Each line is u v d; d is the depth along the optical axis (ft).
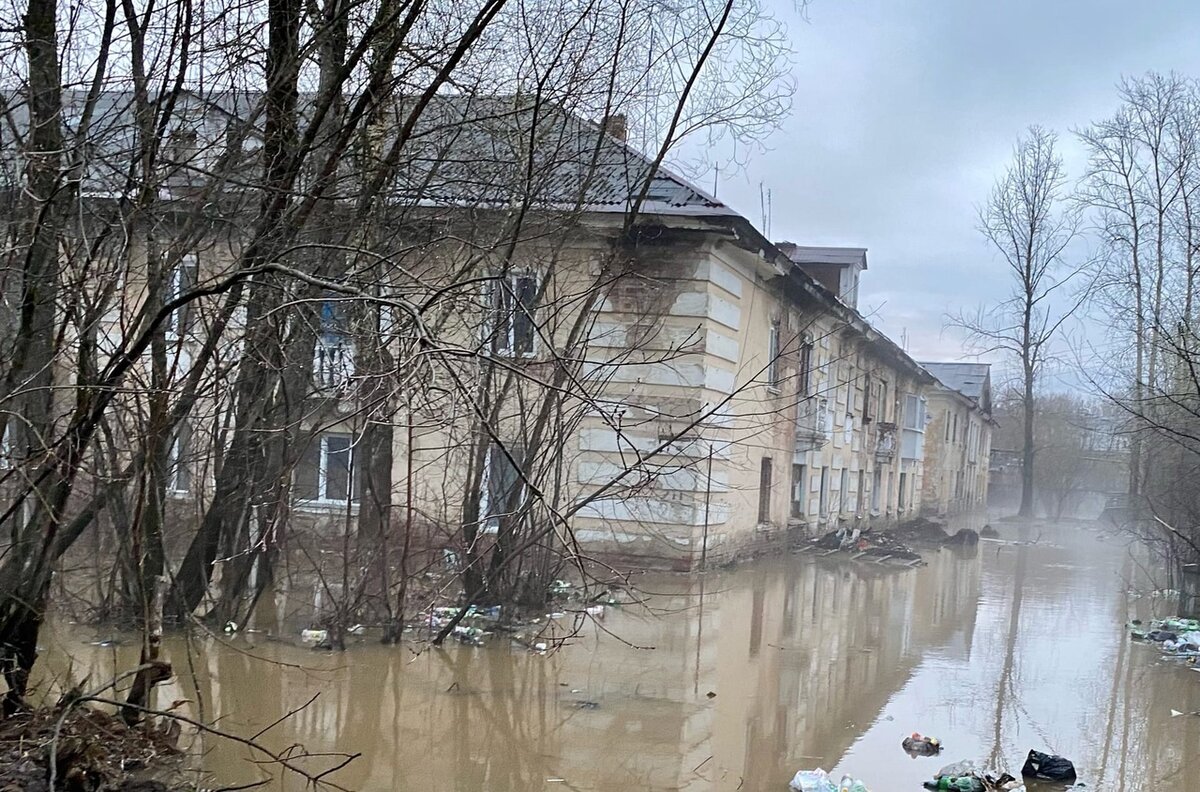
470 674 28.07
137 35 23.21
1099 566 74.23
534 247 38.70
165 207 24.14
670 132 37.65
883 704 27.71
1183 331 45.62
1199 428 54.44
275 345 27.86
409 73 26.35
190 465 34.65
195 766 19.20
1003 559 79.30
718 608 42.96
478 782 19.69
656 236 50.01
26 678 20.16
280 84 25.39
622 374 50.47
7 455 20.48
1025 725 26.09
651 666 30.37
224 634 30.32
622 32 34.53
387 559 32.40
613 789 19.62
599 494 31.81
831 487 84.33
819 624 40.83
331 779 19.43
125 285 21.06
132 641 28.81
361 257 28.12
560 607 37.93
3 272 20.80
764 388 62.59
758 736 23.66
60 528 21.61
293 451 31.04
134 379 21.58
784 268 58.95
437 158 34.30
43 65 22.07
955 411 154.92
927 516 137.49
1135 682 31.99
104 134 22.38
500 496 35.27
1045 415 184.85
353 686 26.27
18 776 16.71
